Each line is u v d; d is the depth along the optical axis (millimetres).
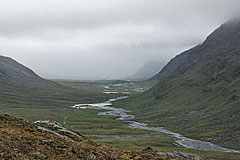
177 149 92938
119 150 36000
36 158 21328
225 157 80812
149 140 112062
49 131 35375
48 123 43625
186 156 41781
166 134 130500
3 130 27312
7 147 21703
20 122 34156
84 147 29844
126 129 144125
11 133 26969
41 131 32781
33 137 27719
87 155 26812
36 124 38219
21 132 28750
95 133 132500
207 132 124125
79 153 26750
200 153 86375
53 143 27562
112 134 130500
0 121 31438
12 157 19719
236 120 132000
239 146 97688
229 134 113562
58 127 40375
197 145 103375
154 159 33031
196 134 123438
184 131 134375
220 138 111188
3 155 19609
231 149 95500
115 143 104375
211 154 84875
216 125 133875
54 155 23406
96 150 30219
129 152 34969
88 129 144375
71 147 27734
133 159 30969
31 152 22406
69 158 24000
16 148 22125
